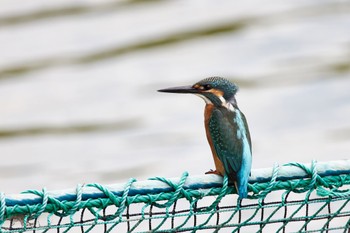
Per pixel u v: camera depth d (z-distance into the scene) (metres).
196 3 26.97
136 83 21.84
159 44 24.28
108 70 22.81
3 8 26.06
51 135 18.97
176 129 18.62
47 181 16.42
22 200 5.35
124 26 25.33
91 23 25.72
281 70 22.12
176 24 25.41
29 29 25.45
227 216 11.33
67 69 22.86
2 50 24.14
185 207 11.08
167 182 5.64
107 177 16.38
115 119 19.61
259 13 25.91
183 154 17.06
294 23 25.33
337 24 24.91
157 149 17.42
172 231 5.71
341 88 20.50
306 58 22.66
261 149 17.34
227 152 6.82
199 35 24.77
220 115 7.06
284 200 5.92
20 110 20.64
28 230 5.39
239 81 21.88
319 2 26.70
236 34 24.84
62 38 24.66
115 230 10.61
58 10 26.09
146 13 26.50
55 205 5.41
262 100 20.45
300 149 17.34
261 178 5.92
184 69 22.75
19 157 17.70
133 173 16.44
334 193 5.90
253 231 10.69
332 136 17.72
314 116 18.97
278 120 19.09
